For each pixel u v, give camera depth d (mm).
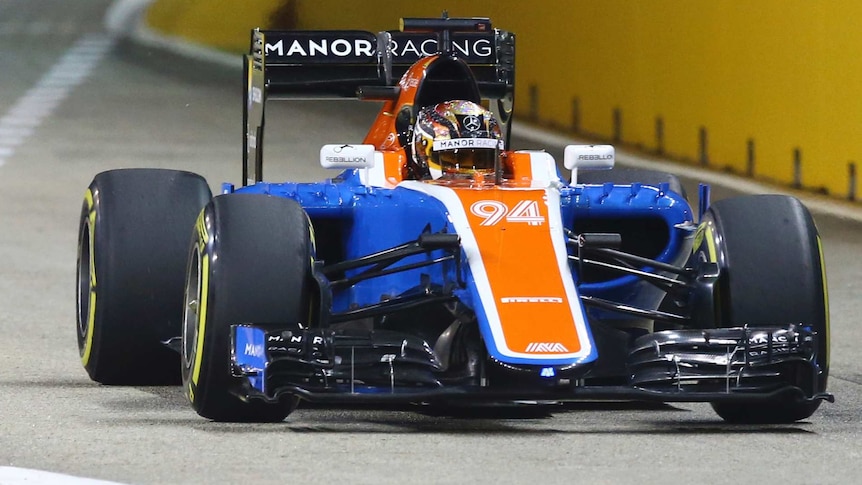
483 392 22812
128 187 29422
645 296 27625
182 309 28922
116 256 28734
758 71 67375
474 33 34406
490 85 34344
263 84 32000
